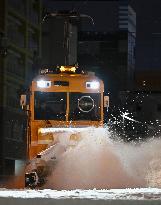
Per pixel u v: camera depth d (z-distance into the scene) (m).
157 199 15.24
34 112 33.28
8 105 102.25
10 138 101.38
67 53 65.56
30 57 115.88
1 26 100.75
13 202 14.68
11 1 105.50
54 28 141.50
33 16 118.19
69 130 32.12
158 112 179.62
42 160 30.88
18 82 108.19
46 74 33.97
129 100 160.75
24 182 32.06
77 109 33.22
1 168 97.56
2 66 99.81
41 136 32.78
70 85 33.47
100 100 33.41
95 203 14.49
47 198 15.28
